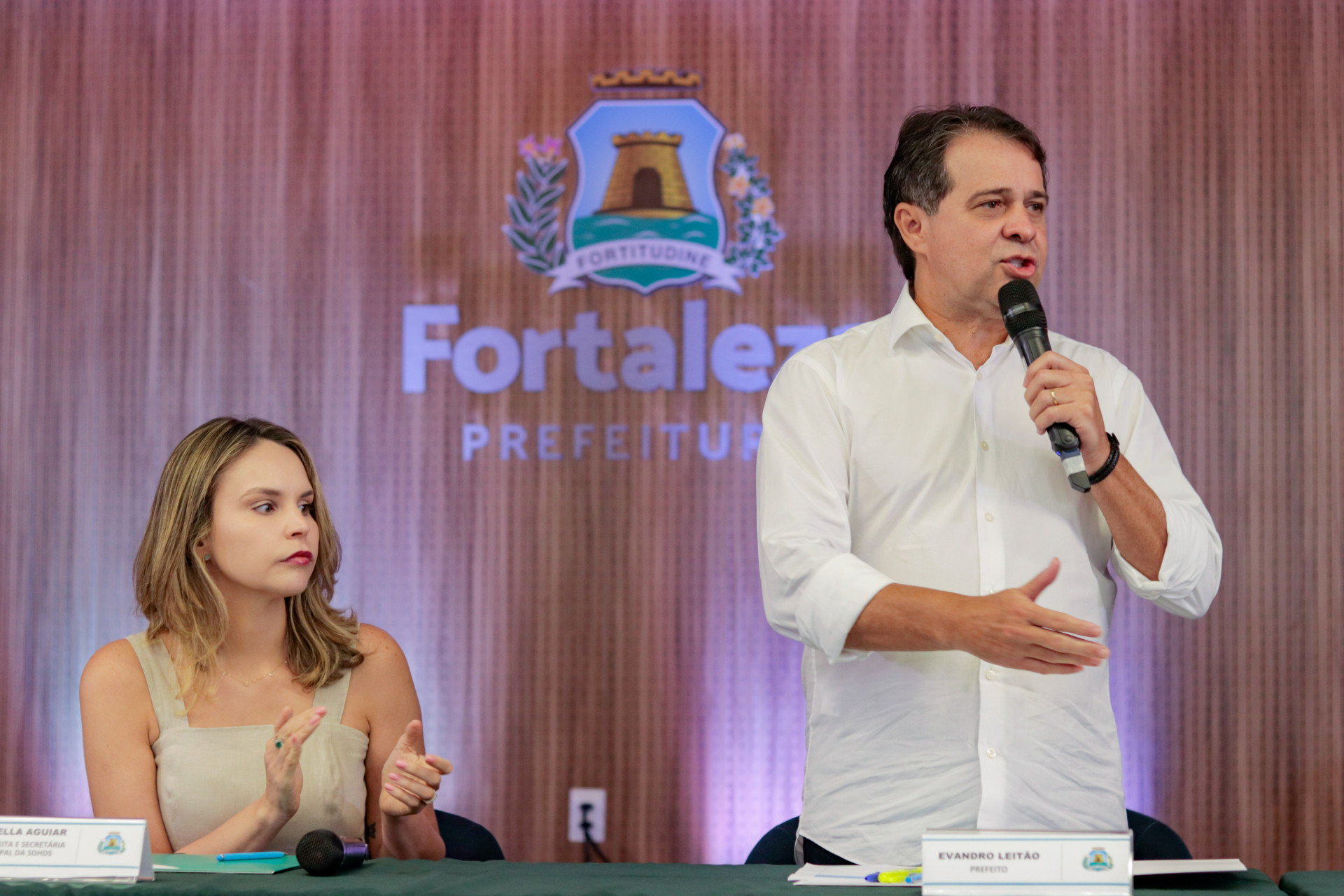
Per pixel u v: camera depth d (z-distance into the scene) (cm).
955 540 220
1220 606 426
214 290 463
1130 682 427
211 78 468
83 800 450
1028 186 220
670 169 454
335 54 466
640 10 459
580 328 454
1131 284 436
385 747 261
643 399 451
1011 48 445
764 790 438
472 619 450
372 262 461
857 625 194
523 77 461
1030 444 224
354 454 456
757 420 447
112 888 167
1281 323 432
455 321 457
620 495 449
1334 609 423
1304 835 419
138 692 248
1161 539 204
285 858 198
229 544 244
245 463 248
